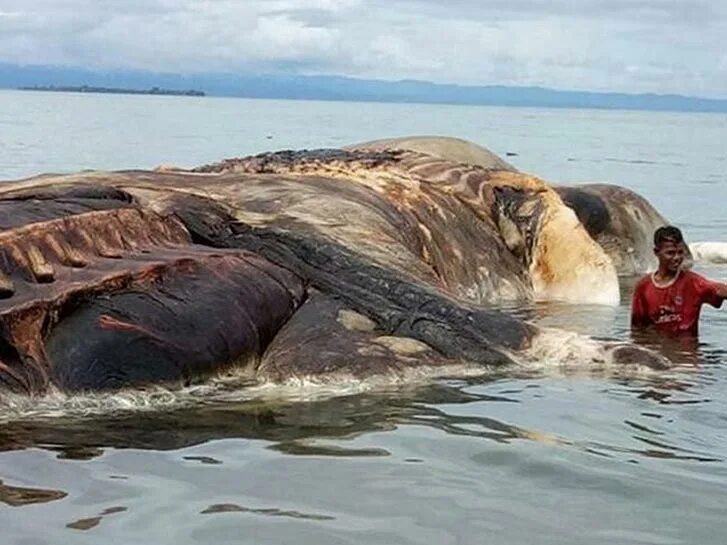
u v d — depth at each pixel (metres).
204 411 6.70
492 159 15.16
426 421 6.59
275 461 5.69
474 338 8.22
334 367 7.58
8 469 5.41
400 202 11.13
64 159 28.72
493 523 4.82
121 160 29.30
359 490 5.24
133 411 6.61
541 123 108.75
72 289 6.81
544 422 6.60
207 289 7.50
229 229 8.74
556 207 12.57
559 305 11.73
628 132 85.12
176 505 4.95
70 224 7.27
